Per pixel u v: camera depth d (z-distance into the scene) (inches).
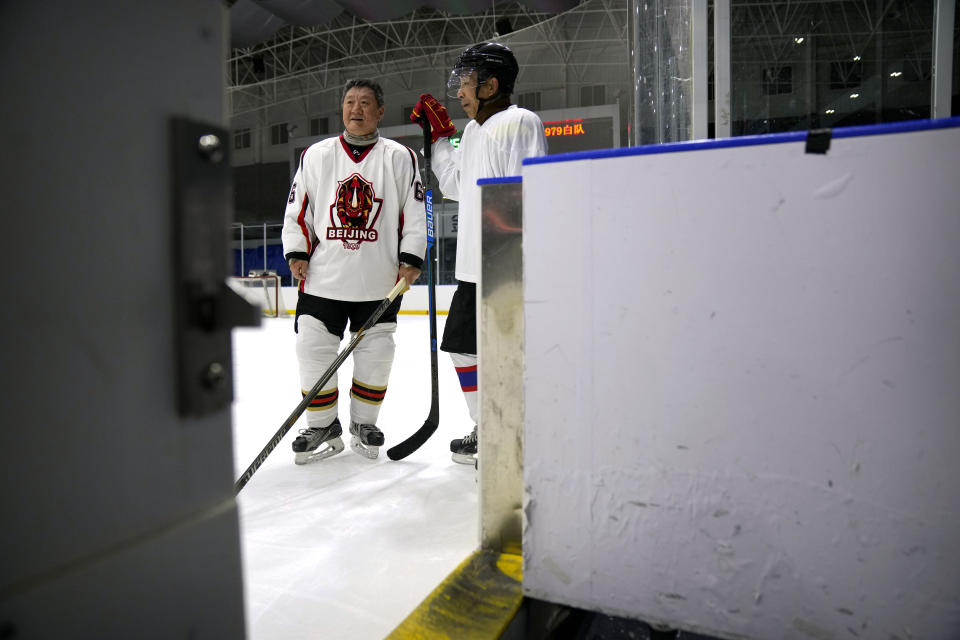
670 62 102.8
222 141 20.0
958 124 27.5
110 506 16.7
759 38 106.4
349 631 43.1
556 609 44.2
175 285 18.6
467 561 44.1
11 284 14.2
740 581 33.3
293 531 61.5
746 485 32.6
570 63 640.4
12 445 14.4
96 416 16.3
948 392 28.6
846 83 105.2
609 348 34.9
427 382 153.5
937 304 28.4
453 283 488.1
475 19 653.3
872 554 30.6
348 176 86.1
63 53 15.2
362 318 89.6
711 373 32.8
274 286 466.0
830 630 31.8
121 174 16.8
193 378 19.0
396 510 67.1
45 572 15.1
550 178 35.5
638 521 35.2
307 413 87.1
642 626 45.8
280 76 741.3
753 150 31.0
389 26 676.7
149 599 17.9
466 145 85.1
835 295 30.1
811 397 31.0
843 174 29.5
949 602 29.4
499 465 44.3
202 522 19.7
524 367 37.1
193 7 19.0
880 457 30.0
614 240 34.2
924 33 101.8
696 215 32.3
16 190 14.3
